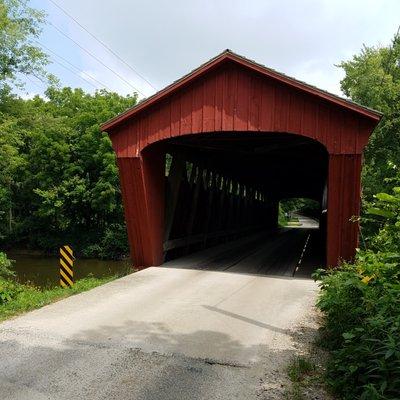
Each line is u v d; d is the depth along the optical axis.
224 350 4.91
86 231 26.06
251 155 15.48
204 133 10.26
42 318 6.05
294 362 4.54
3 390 3.79
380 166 16.11
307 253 16.38
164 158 11.81
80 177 24.80
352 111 8.84
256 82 9.63
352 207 9.27
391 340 3.31
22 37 18.44
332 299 5.12
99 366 4.36
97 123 24.48
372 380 3.52
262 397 3.77
